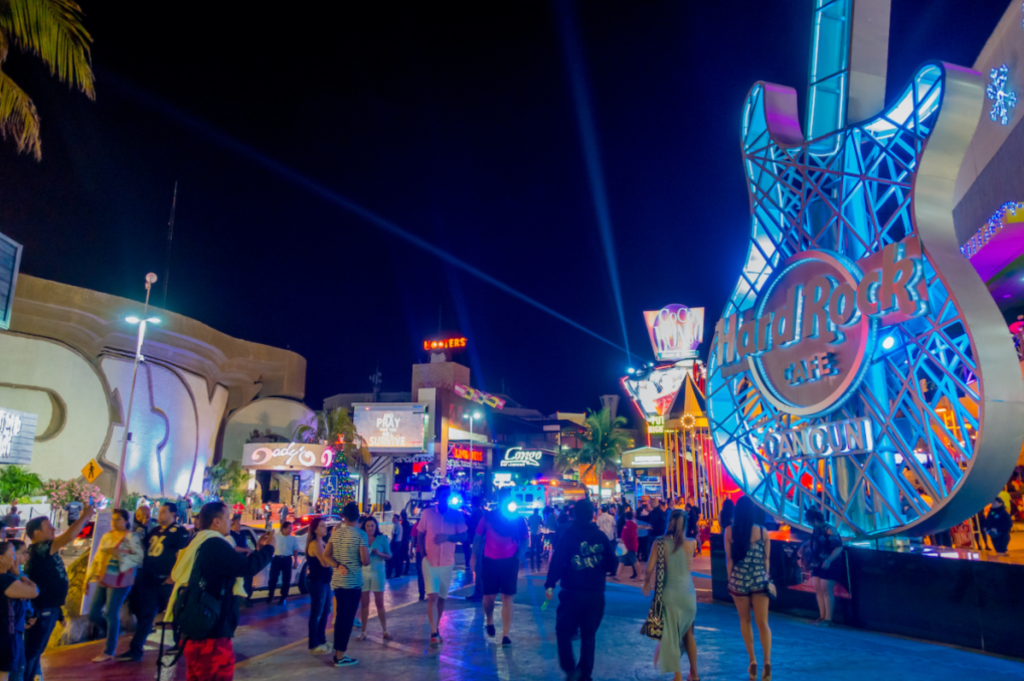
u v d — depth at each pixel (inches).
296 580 606.2
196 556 201.3
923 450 419.8
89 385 1469.0
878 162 420.5
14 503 1117.1
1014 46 505.4
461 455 2068.2
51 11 485.4
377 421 1852.9
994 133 548.4
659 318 1125.7
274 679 277.0
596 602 245.6
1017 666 281.7
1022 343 646.5
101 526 360.2
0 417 1027.3
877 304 377.1
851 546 384.2
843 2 489.7
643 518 734.5
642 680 264.4
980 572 313.6
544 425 2468.0
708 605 464.8
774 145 490.0
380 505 1926.7
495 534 346.9
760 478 486.0
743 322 498.6
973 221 609.9
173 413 1736.0
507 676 275.6
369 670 290.8
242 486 1923.0
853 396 418.3
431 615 343.0
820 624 383.6
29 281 1508.4
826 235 464.4
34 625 249.6
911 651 310.8
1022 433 331.3
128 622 382.6
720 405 522.0
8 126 503.8
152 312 1717.5
